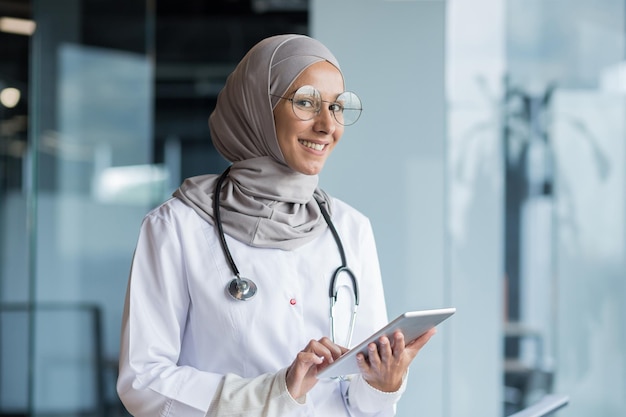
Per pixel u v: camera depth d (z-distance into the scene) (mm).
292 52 1711
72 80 3639
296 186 1762
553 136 3227
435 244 2889
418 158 2887
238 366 1680
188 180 1811
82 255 3660
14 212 3951
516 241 3199
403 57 2887
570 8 3219
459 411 3119
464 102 3180
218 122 1833
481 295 3162
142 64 3609
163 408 1611
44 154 3652
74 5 3625
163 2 3598
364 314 1802
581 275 3238
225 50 3582
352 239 1836
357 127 2879
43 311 3674
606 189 3242
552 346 3209
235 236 1722
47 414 3689
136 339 1659
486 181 3180
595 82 3238
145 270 1708
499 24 3195
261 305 1689
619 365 3230
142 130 3625
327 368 1532
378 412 1741
